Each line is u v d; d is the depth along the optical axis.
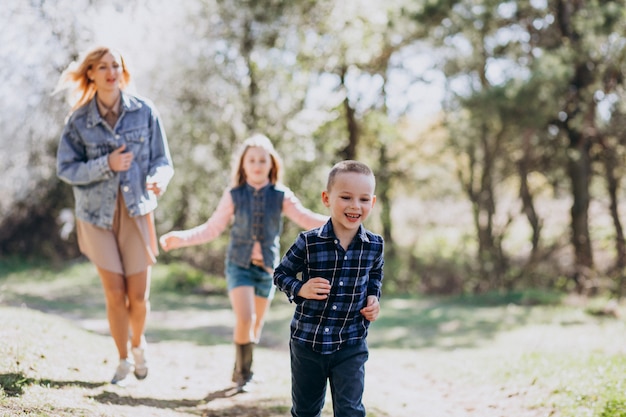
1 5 8.83
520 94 17.08
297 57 18.22
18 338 5.13
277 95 17.38
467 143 21.30
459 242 26.17
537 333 10.52
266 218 5.49
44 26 9.18
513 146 22.42
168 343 8.03
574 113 19.17
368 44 19.61
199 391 5.29
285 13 16.67
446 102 21.95
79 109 4.84
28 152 15.87
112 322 4.82
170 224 18.38
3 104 12.66
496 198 25.25
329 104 22.70
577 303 16.67
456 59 20.64
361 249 3.54
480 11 18.41
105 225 4.70
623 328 10.35
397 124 26.77
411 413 5.09
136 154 4.86
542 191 23.95
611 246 23.17
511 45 20.19
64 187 19.86
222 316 12.82
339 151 24.67
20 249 20.52
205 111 16.75
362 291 3.56
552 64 16.91
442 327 12.53
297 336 3.53
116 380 4.83
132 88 5.07
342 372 3.46
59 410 3.80
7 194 19.31
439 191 26.16
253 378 5.84
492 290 23.34
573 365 6.06
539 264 23.59
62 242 20.84
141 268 4.82
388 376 7.04
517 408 5.07
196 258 20.86
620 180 22.06
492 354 7.91
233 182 5.60
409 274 24.78
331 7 17.38
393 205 27.94
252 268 5.52
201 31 16.59
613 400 4.63
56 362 4.91
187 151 17.02
